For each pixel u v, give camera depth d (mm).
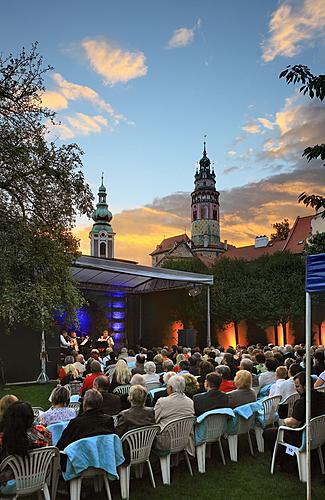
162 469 4844
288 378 6641
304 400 4883
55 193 11281
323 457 5367
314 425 4711
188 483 4828
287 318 29578
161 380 7422
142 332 23875
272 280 30016
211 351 10078
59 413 4672
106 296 22844
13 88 10750
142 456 4555
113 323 22922
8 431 3504
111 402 5211
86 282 21562
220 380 5422
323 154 5027
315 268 4180
